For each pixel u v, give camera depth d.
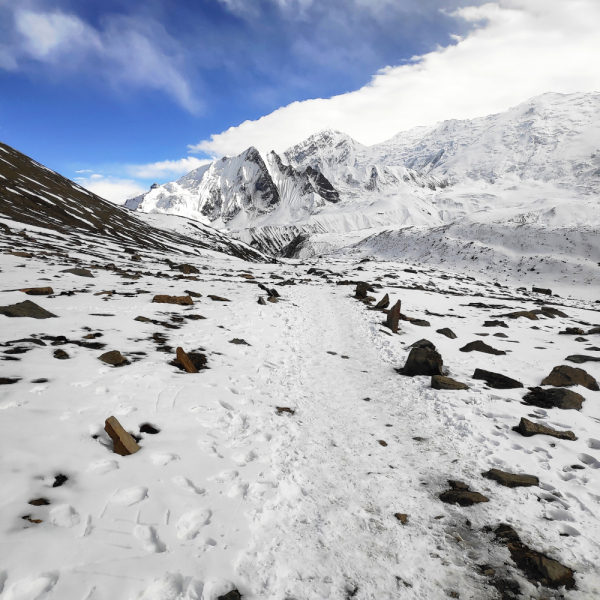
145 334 11.02
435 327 17.39
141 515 3.97
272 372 9.98
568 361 11.72
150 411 6.36
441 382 9.51
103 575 3.19
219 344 11.38
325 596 3.55
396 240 107.38
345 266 65.38
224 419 6.73
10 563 3.04
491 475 5.68
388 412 8.23
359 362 12.02
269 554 3.94
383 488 5.36
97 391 6.63
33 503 3.74
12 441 4.59
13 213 54.62
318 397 8.84
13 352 7.84
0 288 14.21
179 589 3.31
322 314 19.62
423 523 4.65
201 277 29.84
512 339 15.36
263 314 16.86
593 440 6.79
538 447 6.55
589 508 4.95
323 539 4.28
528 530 4.54
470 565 4.01
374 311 20.81
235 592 3.38
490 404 8.40
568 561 4.06
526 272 72.38
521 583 3.78
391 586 3.72
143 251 57.78
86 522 3.69
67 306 12.83
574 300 52.25
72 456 4.63
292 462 5.84
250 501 4.70
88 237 57.84
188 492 4.55
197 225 178.50
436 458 6.27
